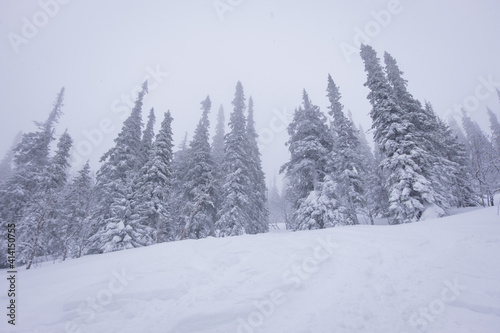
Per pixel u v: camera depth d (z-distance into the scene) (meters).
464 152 25.34
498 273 5.49
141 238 17.03
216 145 34.94
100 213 18.86
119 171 19.61
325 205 18.23
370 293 5.27
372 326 4.10
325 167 20.47
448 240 8.22
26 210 18.50
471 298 4.61
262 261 7.50
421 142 19.20
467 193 24.19
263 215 26.91
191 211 21.12
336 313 4.54
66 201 17.64
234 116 25.70
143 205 18.30
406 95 20.81
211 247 9.68
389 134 17.80
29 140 24.62
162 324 4.54
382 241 8.94
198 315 4.64
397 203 16.48
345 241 9.22
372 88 19.88
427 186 16.11
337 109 22.44
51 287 6.55
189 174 23.20
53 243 19.70
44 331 4.54
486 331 3.68
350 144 21.77
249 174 23.66
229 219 20.28
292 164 22.55
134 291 5.66
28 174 22.16
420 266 6.48
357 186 21.23
